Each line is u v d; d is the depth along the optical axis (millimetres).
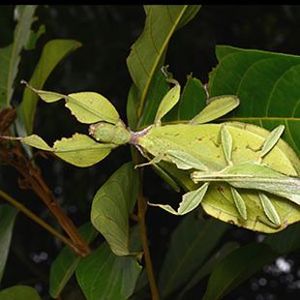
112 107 298
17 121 405
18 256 695
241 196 281
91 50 753
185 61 777
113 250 296
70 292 462
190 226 489
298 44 816
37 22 452
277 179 277
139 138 296
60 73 485
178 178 293
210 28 803
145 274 442
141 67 330
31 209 785
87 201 781
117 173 312
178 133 291
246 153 283
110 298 319
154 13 324
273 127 295
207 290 363
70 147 298
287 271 917
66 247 385
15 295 360
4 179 760
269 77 295
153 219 793
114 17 763
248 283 911
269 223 281
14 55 418
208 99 298
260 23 815
